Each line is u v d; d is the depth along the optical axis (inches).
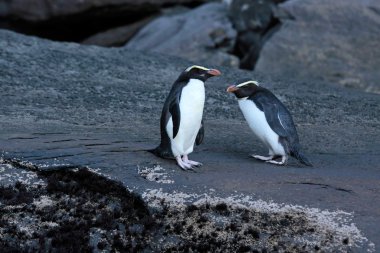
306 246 422.6
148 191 463.8
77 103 696.4
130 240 432.5
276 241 427.8
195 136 508.4
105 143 550.0
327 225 436.8
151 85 796.0
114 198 466.3
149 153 529.0
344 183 489.7
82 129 601.0
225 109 725.9
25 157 499.8
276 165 527.8
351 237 426.9
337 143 620.7
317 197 466.6
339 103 781.3
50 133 572.4
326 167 534.3
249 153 569.9
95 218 448.5
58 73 796.0
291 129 522.6
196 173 494.0
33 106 668.7
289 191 472.1
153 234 436.1
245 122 682.2
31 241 427.5
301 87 853.2
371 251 416.5
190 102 493.4
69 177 484.4
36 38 912.3
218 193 464.8
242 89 529.0
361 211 452.8
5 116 623.5
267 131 520.4
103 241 430.3
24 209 451.8
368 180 498.6
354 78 978.7
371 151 597.0
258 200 458.9
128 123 641.0
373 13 1010.1
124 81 800.3
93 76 804.0
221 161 532.1
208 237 432.8
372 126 691.4
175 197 458.6
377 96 840.3
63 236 430.0
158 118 668.7
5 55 822.5
